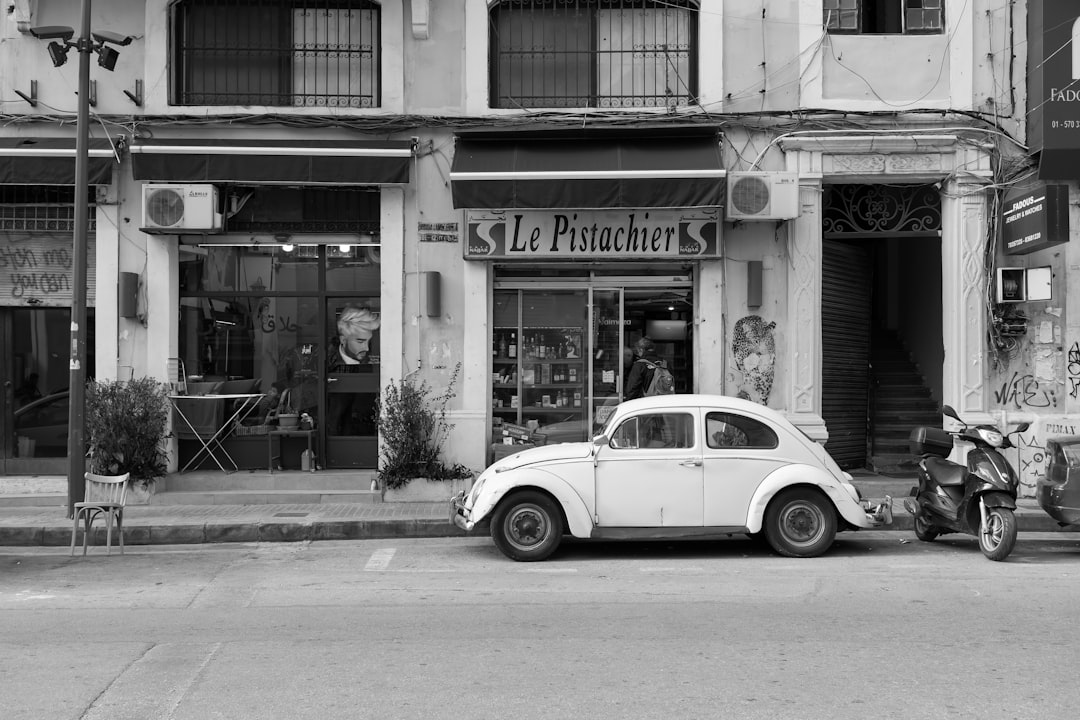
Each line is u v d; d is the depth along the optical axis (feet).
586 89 40.22
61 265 39.81
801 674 17.11
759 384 38.96
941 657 18.10
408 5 39.50
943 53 38.78
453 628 20.54
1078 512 27.73
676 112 38.81
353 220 40.45
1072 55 37.06
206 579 26.13
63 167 36.52
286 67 40.16
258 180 37.29
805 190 38.75
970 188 38.47
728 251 39.22
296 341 40.98
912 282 50.55
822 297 42.91
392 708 15.48
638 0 40.16
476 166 37.11
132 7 39.01
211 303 40.83
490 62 39.81
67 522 33.14
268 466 39.96
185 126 38.75
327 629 20.54
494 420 40.50
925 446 31.17
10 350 40.01
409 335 39.34
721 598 23.18
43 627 20.90
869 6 39.29
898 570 26.43
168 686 16.70
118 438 36.32
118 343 38.83
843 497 28.32
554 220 38.78
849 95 38.88
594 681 16.78
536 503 28.37
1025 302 38.22
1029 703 15.56
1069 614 21.33
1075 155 36.94
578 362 40.83
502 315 40.81
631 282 40.57
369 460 40.73
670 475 28.14
